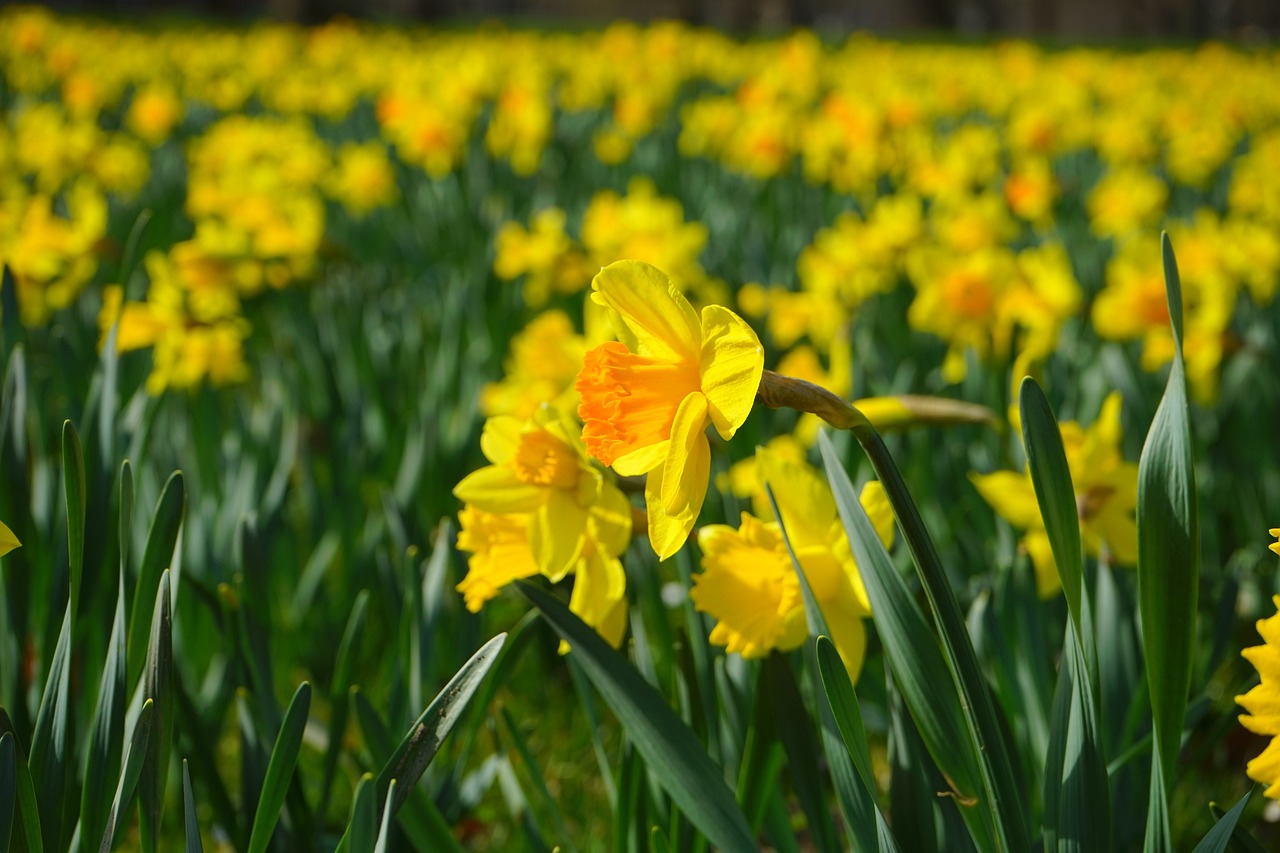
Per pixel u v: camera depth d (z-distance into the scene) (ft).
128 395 4.97
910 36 45.29
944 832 2.77
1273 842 3.58
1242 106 14.89
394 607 3.71
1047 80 17.48
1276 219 8.39
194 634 4.02
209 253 5.85
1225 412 5.41
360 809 2.51
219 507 4.67
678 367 2.48
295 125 10.57
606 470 2.75
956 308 4.74
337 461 4.85
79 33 24.02
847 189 9.81
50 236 5.34
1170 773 2.56
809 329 6.03
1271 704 2.34
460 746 3.46
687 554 3.05
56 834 2.72
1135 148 10.88
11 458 3.12
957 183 8.36
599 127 14.87
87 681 3.18
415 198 10.94
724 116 11.82
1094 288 7.21
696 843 2.97
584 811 3.74
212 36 26.71
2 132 9.84
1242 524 4.95
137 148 11.59
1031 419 2.49
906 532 2.47
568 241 6.42
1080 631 2.55
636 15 74.64
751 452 4.60
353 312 6.56
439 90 11.62
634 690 2.70
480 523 2.81
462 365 6.42
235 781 3.92
